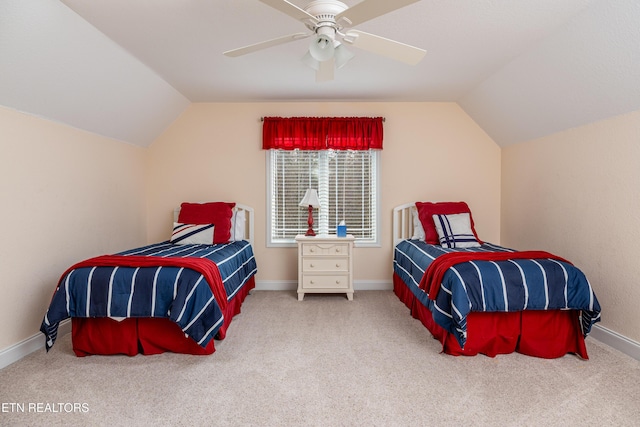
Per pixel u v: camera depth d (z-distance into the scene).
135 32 2.41
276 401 1.88
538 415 1.75
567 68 2.54
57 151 2.76
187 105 4.14
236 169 4.20
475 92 3.69
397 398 1.91
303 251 3.75
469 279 2.32
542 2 2.04
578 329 2.39
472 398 1.90
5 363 2.27
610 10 1.98
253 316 3.24
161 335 2.44
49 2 1.97
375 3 1.49
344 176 4.23
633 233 2.39
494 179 4.20
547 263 2.43
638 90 2.23
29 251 2.50
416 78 3.37
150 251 3.08
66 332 2.84
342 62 2.06
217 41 2.57
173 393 1.96
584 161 2.84
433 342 2.65
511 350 2.44
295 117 4.09
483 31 2.41
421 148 4.19
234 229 3.92
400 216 4.22
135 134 3.77
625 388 1.99
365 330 2.89
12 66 2.10
